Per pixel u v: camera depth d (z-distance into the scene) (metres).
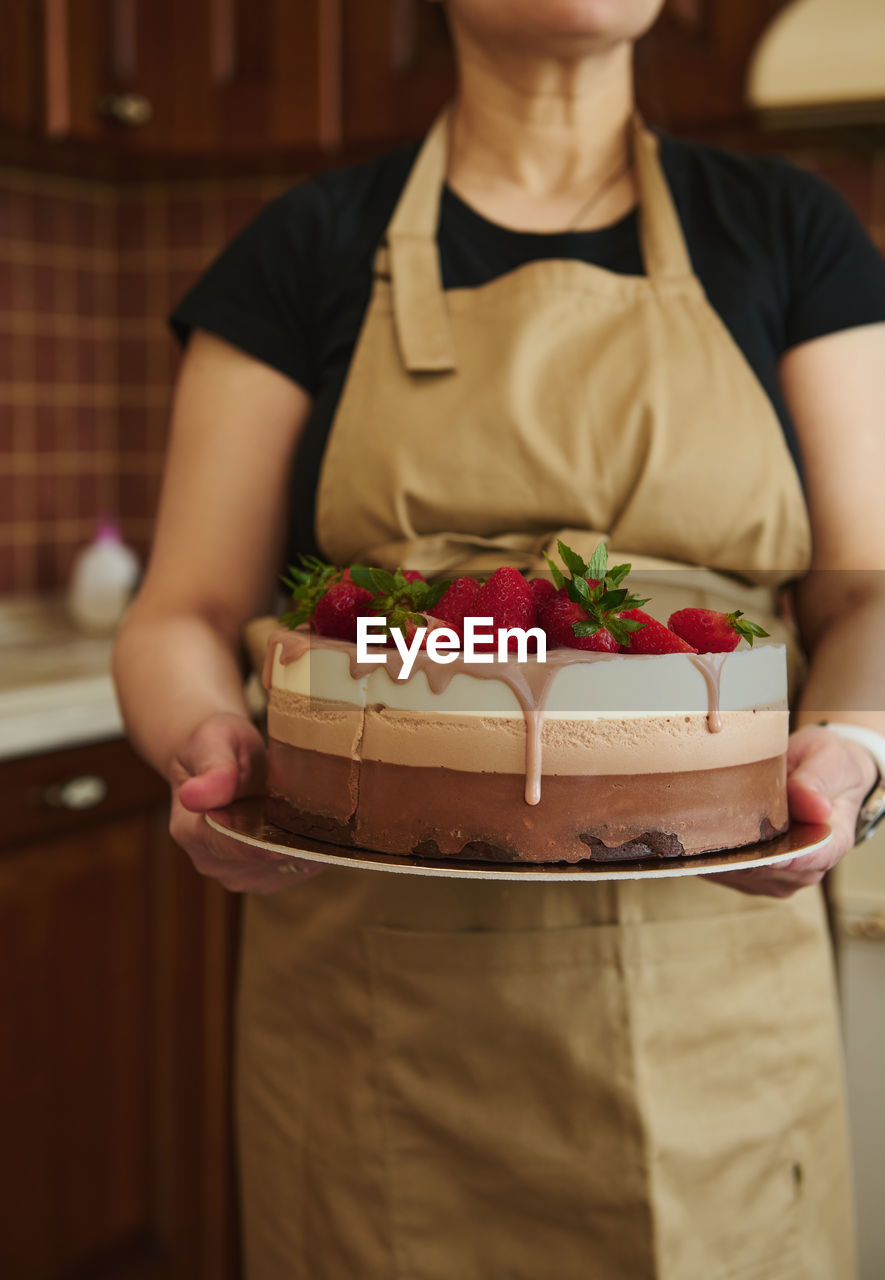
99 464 2.27
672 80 1.57
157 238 2.22
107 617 2.05
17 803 1.46
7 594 2.10
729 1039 0.80
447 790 0.60
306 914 0.83
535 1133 0.79
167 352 2.24
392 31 1.71
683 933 0.79
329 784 0.62
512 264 0.85
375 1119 0.81
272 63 1.76
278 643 0.67
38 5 1.69
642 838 0.60
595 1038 0.78
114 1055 1.62
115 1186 1.64
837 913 1.44
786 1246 0.83
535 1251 0.80
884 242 1.86
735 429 0.78
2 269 2.05
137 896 1.64
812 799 0.66
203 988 1.69
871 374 0.82
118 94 1.79
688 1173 0.78
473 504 0.80
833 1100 0.86
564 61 0.80
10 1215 1.51
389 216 0.87
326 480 0.83
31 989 1.51
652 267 0.82
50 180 2.12
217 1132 1.70
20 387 2.10
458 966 0.79
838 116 1.52
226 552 0.85
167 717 0.75
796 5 1.45
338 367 0.85
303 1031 0.85
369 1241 0.82
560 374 0.80
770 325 0.82
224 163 1.97
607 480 0.78
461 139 0.89
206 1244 1.71
